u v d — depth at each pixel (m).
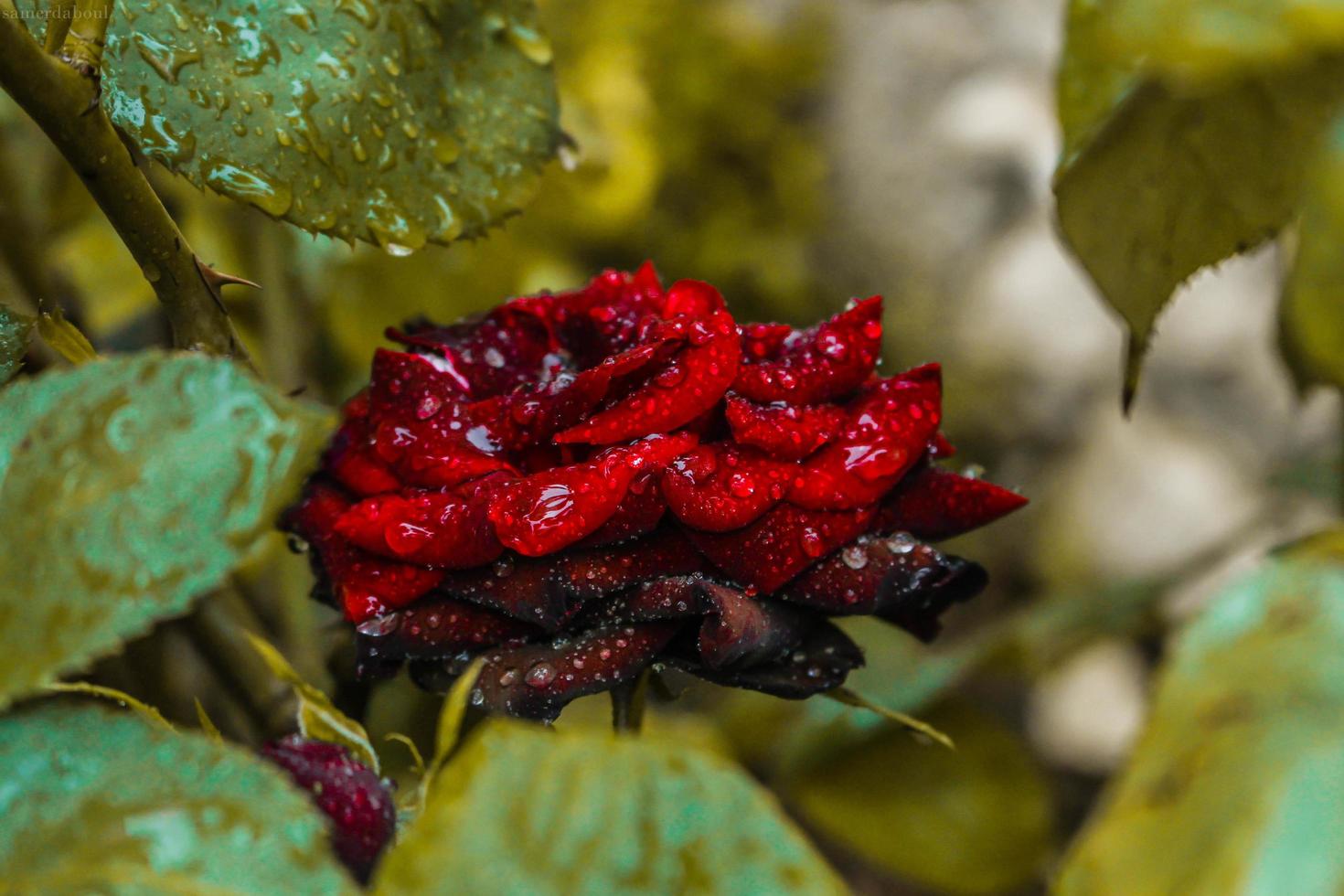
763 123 0.78
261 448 0.30
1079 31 0.35
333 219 0.37
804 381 0.34
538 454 0.35
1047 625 0.49
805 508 0.34
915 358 0.90
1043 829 0.48
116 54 0.35
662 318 0.35
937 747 0.48
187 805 0.30
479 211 0.38
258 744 0.42
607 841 0.30
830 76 0.94
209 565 0.30
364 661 0.34
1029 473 0.85
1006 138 0.91
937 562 0.34
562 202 0.61
